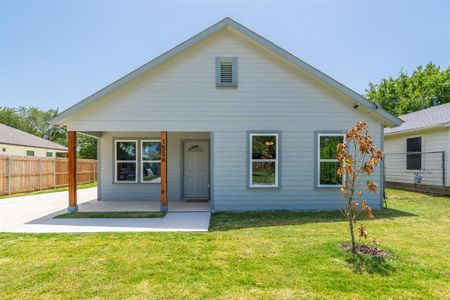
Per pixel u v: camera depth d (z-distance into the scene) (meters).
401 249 4.79
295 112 8.98
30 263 4.29
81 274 3.86
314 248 4.81
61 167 18.89
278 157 8.94
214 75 8.91
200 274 3.82
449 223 6.88
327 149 9.03
